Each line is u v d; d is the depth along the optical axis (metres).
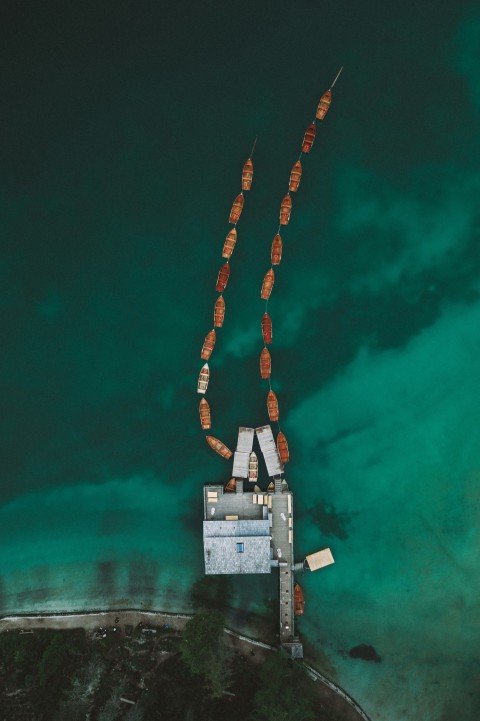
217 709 72.31
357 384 78.31
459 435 77.81
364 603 76.69
